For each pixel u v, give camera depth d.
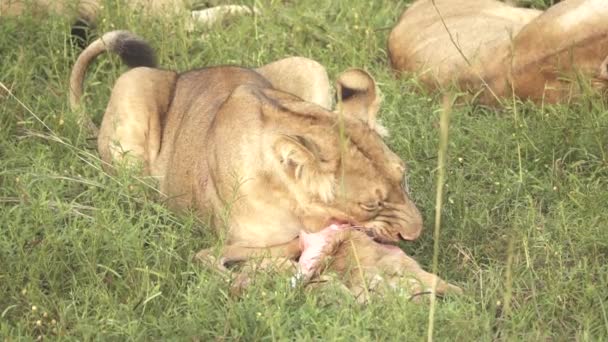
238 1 15.48
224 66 11.81
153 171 11.45
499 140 12.11
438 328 9.04
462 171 11.51
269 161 10.00
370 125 10.20
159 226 10.43
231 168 10.22
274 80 11.90
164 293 9.73
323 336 8.86
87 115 12.48
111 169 11.53
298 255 10.20
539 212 11.13
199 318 9.19
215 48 14.03
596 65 12.45
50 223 10.38
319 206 9.89
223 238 10.06
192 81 11.75
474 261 10.18
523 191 11.34
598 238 10.33
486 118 12.55
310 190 9.86
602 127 11.90
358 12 14.59
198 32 14.55
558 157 11.87
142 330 9.14
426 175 11.60
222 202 10.34
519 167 11.42
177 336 9.06
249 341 9.05
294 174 9.89
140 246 10.00
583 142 11.81
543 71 12.62
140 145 11.51
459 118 12.50
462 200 10.94
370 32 14.28
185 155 11.04
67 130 12.20
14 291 9.68
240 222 10.20
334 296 9.34
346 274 9.67
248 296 9.32
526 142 11.95
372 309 9.12
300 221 10.02
